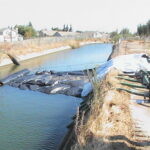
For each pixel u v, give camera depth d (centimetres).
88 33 12875
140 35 7075
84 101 1608
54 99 1802
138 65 2033
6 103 1714
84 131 916
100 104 1141
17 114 1494
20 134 1219
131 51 3141
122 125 957
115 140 845
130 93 1375
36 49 5116
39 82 2192
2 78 2622
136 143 825
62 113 1507
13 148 1077
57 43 6662
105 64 2252
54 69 3120
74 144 893
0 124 1340
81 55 4978
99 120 994
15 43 4738
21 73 2586
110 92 1339
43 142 1126
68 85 2059
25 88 2116
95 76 1427
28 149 1069
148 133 896
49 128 1284
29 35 8712
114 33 11231
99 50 6094
